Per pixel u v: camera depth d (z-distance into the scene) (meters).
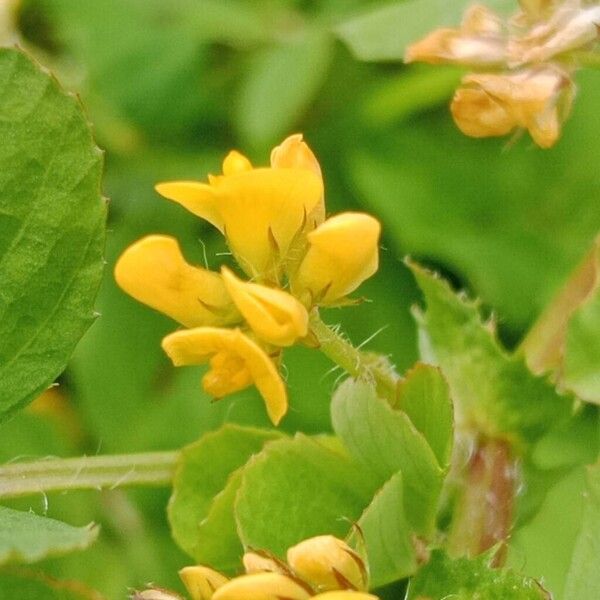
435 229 0.12
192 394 0.12
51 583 0.07
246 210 0.08
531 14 0.09
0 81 0.08
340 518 0.08
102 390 0.12
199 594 0.08
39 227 0.08
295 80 0.13
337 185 0.13
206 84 0.14
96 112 0.13
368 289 0.12
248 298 0.07
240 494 0.08
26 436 0.12
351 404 0.08
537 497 0.09
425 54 0.09
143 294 0.08
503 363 0.09
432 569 0.08
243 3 0.13
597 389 0.08
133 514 0.12
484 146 0.13
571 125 0.13
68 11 0.14
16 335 0.08
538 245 0.12
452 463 0.09
